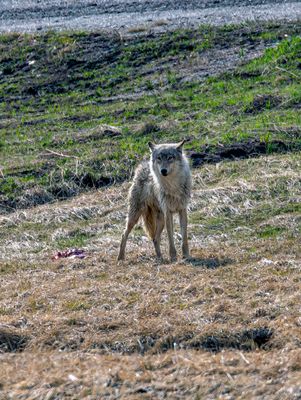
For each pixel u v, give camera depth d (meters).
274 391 26.48
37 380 28.39
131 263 42.72
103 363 29.59
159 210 43.44
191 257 42.03
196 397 26.59
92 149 63.72
